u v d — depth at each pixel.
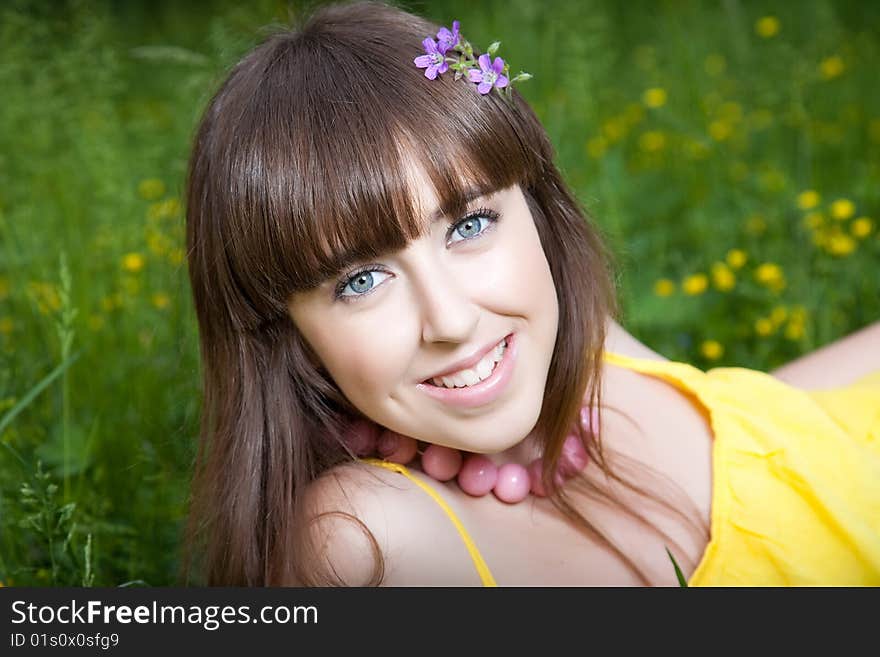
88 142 4.00
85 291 3.38
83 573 2.32
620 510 2.03
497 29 5.42
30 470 2.54
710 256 3.68
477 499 2.00
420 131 1.70
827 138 4.45
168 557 2.56
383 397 1.78
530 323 1.82
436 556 1.88
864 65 5.13
